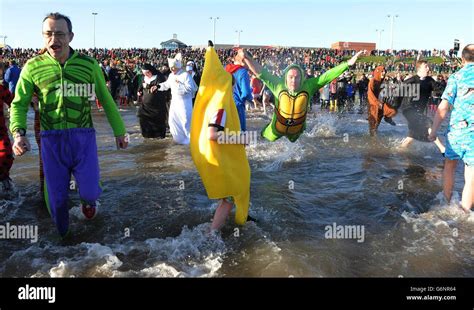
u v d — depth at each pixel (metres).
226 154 4.11
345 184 6.04
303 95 6.09
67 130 4.11
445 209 5.04
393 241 4.11
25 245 4.07
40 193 5.58
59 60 4.07
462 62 5.12
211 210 4.89
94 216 4.71
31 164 7.13
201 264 3.63
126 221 4.62
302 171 6.77
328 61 50.44
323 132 11.01
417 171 6.82
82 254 3.86
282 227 4.41
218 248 3.90
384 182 6.14
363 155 8.05
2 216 4.80
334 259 3.69
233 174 4.13
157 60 41.34
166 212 4.86
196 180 6.12
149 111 9.38
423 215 4.84
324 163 7.34
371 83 10.25
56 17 3.96
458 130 4.97
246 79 7.68
